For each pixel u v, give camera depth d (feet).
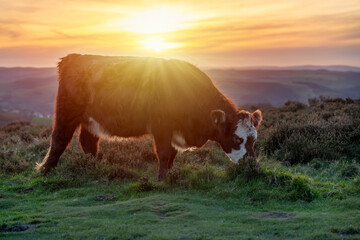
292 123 36.45
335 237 13.30
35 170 27.68
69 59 28.71
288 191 20.16
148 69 25.54
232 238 13.67
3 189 23.27
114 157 28.89
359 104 49.34
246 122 23.00
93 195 21.71
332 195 19.52
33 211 18.53
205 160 29.66
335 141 30.89
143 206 18.03
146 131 25.75
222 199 19.75
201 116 24.41
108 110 26.04
